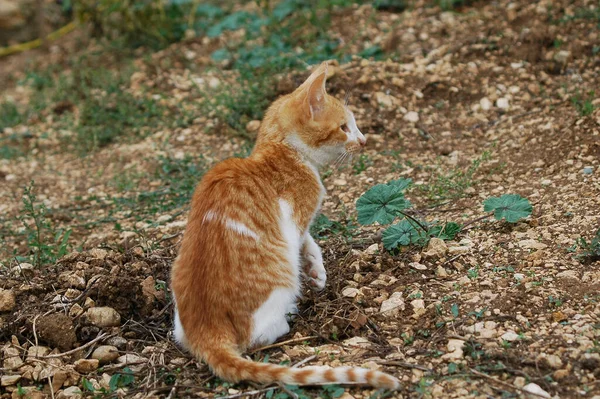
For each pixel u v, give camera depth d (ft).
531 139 5.79
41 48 8.52
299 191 4.76
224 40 7.26
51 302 4.86
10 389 4.59
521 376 4.36
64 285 4.95
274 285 4.58
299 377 4.38
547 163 5.57
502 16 6.79
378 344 4.60
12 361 4.66
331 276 4.99
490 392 4.33
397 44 6.73
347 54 6.75
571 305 4.61
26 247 5.65
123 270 4.99
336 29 7.05
